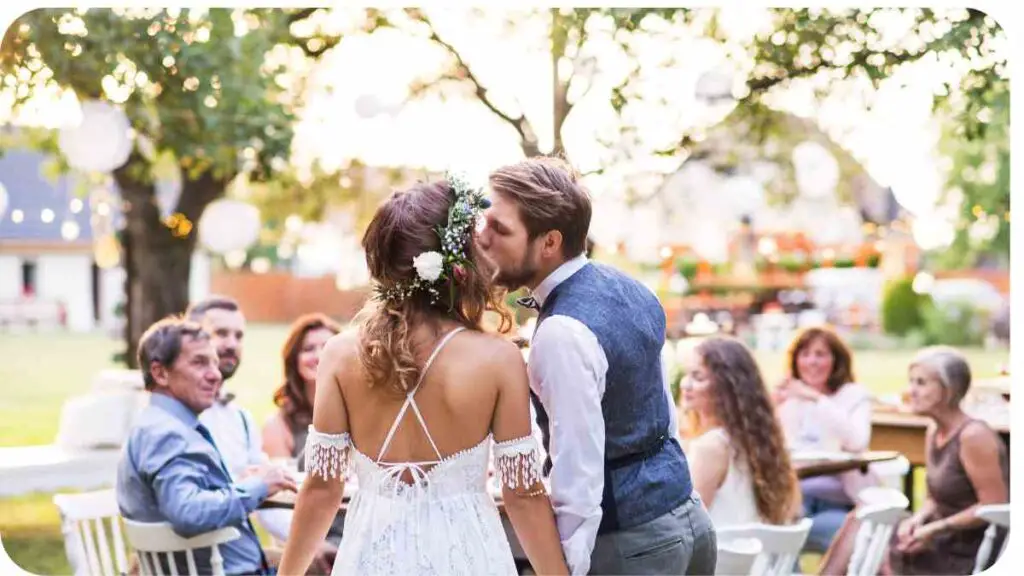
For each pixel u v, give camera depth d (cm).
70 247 2227
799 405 511
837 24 563
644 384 254
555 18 562
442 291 241
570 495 239
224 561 369
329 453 244
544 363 241
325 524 248
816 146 586
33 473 611
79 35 528
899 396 650
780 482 397
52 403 1126
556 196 251
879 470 496
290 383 463
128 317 780
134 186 764
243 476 387
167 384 363
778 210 886
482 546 241
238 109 589
